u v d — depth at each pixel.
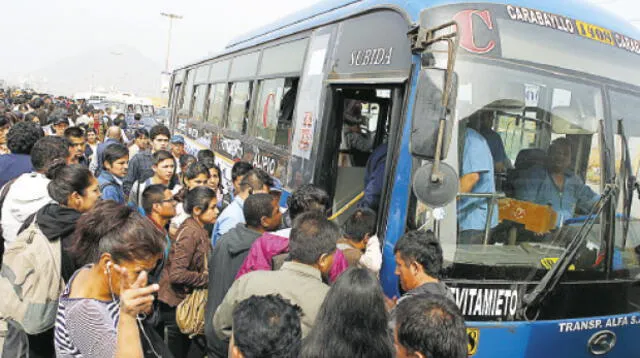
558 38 3.72
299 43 5.94
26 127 5.21
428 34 3.37
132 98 34.34
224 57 9.72
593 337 3.52
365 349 2.04
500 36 3.56
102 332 2.19
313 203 3.75
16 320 2.79
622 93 3.85
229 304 2.81
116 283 2.25
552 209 3.63
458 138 3.42
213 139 9.64
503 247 3.48
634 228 3.73
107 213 2.42
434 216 3.36
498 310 3.32
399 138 3.53
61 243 2.89
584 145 3.71
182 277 3.79
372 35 4.27
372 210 3.94
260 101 7.02
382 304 2.11
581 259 3.52
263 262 3.37
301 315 2.32
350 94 5.29
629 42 4.01
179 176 7.09
